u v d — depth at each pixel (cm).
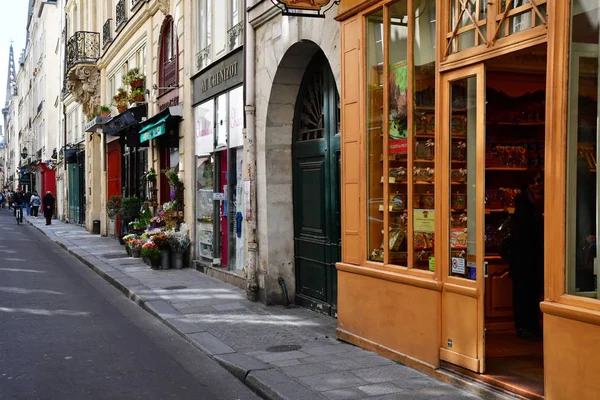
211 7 1298
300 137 1005
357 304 727
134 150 2061
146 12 1767
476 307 556
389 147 682
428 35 624
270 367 644
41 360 703
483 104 549
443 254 595
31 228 3256
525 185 671
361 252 718
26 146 6556
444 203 594
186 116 1457
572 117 462
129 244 1714
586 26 451
